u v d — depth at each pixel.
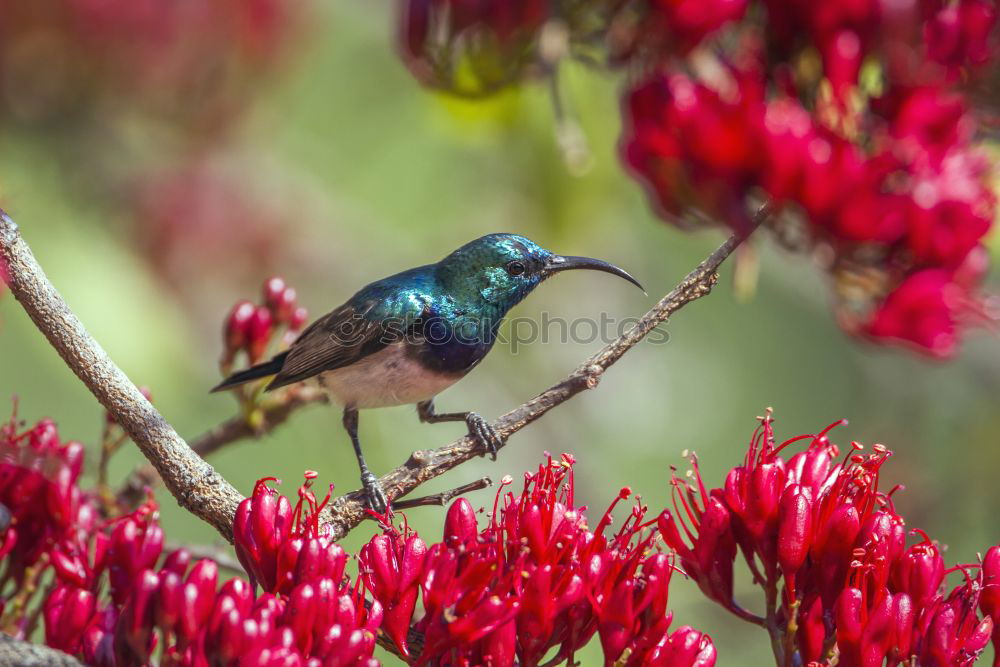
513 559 6.86
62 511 6.91
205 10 13.66
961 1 7.59
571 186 12.93
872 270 7.59
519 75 8.42
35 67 13.08
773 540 6.97
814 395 19.06
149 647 6.10
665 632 6.76
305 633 6.20
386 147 17.27
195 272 14.67
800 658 6.99
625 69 7.85
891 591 6.85
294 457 15.00
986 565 6.87
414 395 11.01
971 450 15.96
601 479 17.05
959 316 7.80
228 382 10.06
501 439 7.59
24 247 7.39
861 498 6.98
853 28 7.36
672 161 7.42
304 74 15.89
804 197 7.26
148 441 7.37
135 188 14.19
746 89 7.31
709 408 18.45
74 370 7.41
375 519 7.51
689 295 7.47
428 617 6.77
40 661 6.05
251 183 15.47
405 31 8.46
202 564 6.13
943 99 7.51
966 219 7.44
